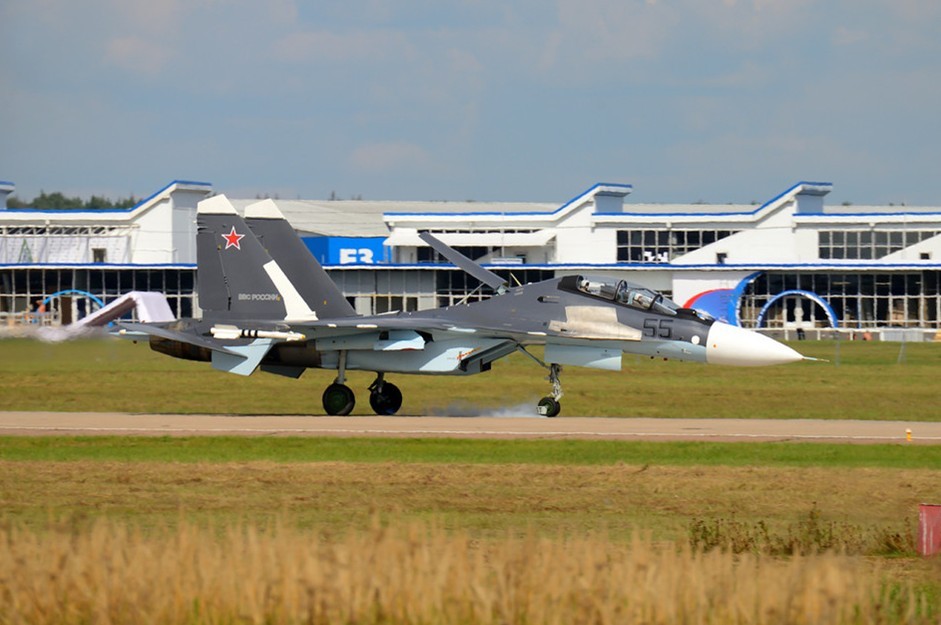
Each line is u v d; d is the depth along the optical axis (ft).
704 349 299.17
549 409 313.32
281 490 195.62
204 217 320.29
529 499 189.37
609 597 111.75
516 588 114.01
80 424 284.82
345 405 314.55
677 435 262.67
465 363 309.01
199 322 314.96
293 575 115.24
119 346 570.05
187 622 114.21
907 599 127.95
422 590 114.32
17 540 132.36
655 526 169.99
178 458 226.58
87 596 114.62
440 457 228.02
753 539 157.79
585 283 309.83
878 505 187.11
